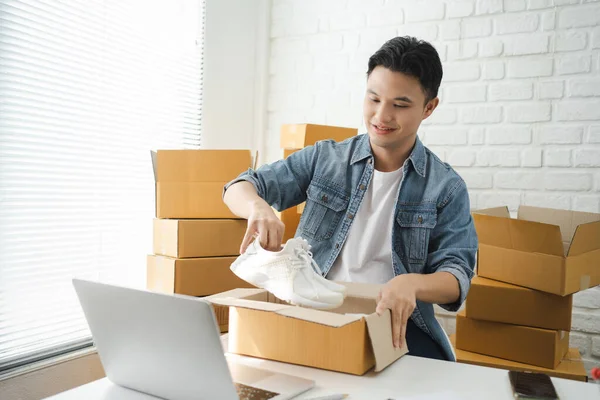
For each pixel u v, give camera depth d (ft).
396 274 4.87
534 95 7.97
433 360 3.62
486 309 6.15
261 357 3.62
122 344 2.94
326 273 5.07
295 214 7.47
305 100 9.81
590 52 7.64
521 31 8.04
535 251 5.89
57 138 6.73
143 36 8.07
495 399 2.93
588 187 7.66
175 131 8.78
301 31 9.80
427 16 8.67
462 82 8.42
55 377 6.45
